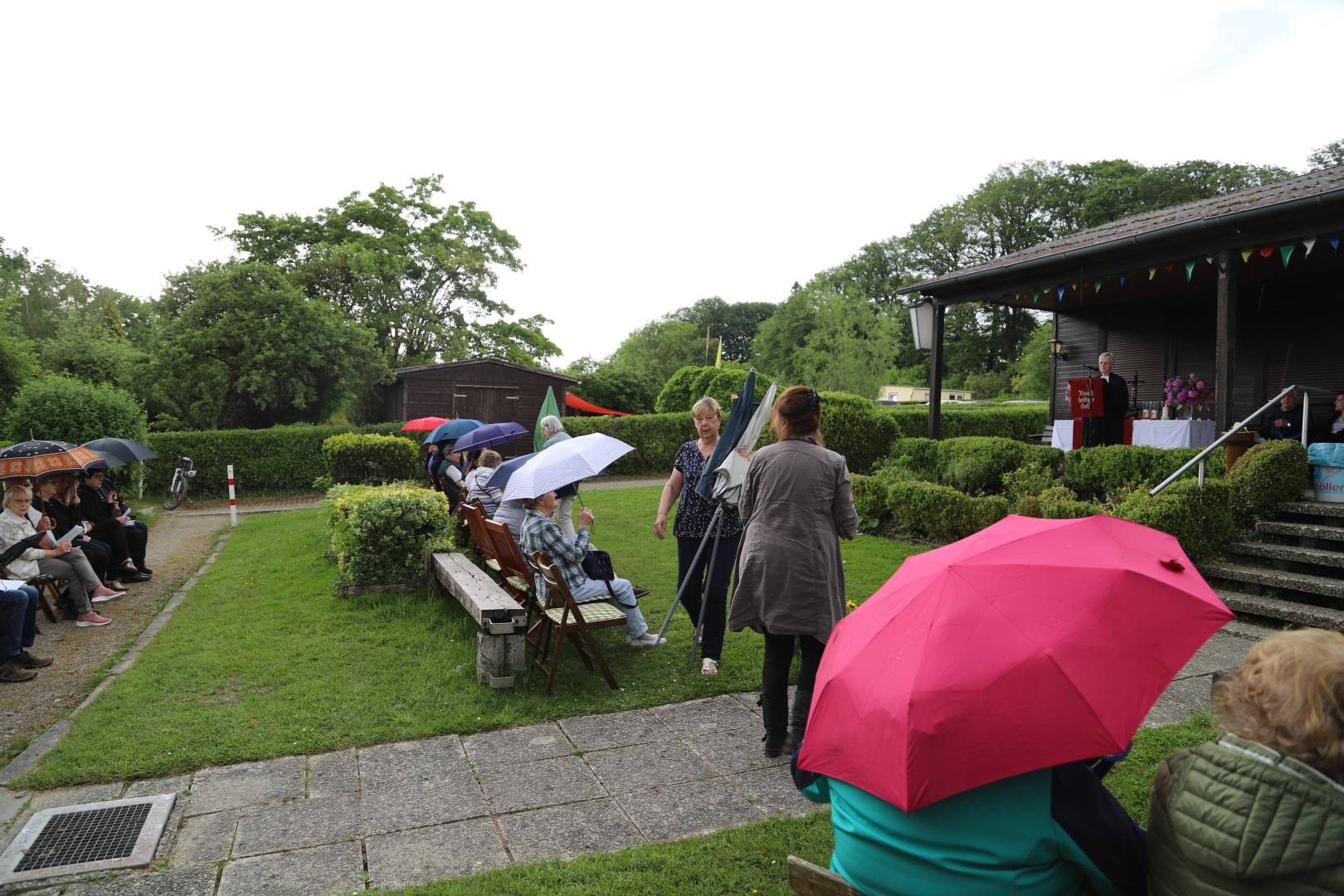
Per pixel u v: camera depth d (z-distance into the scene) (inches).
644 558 355.6
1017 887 65.3
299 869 125.3
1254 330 492.7
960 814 65.9
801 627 147.9
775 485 151.7
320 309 916.6
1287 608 232.4
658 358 2504.9
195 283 872.3
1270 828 55.6
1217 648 216.5
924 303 482.9
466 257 1457.9
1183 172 1756.9
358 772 158.2
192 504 690.8
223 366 826.2
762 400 203.3
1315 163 1749.5
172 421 806.5
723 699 192.2
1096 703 63.6
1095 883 67.2
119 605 307.7
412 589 300.5
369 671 214.7
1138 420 422.0
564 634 195.2
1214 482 277.0
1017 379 2047.2
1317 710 57.1
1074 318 613.3
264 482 748.6
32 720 190.7
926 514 367.6
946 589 71.9
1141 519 260.1
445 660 222.8
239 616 275.3
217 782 154.9
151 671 216.8
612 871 120.9
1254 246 318.3
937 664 65.7
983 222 2150.6
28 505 260.1
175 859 128.6
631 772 155.6
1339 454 271.0
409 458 665.0
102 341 876.0
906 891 67.6
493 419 1008.9
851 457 492.1
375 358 940.0
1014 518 90.7
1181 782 62.2
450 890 116.4
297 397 852.6
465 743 170.9
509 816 140.2
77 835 135.5
